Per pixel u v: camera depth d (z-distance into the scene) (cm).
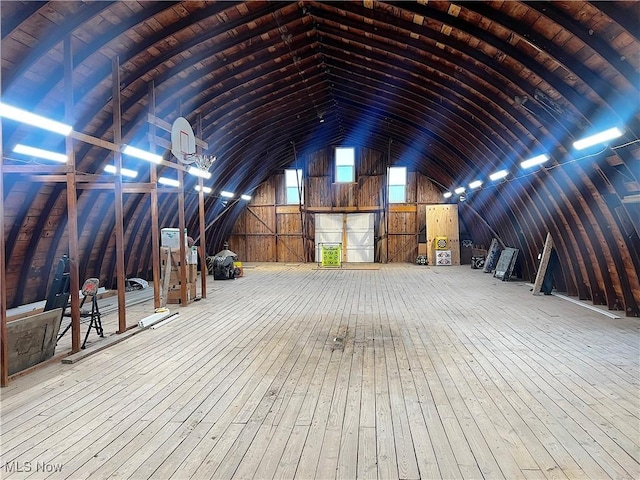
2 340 367
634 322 593
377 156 1653
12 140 527
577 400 327
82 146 645
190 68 668
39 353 417
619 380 370
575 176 628
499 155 864
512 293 866
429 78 723
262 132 1168
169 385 367
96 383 374
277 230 1709
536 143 684
